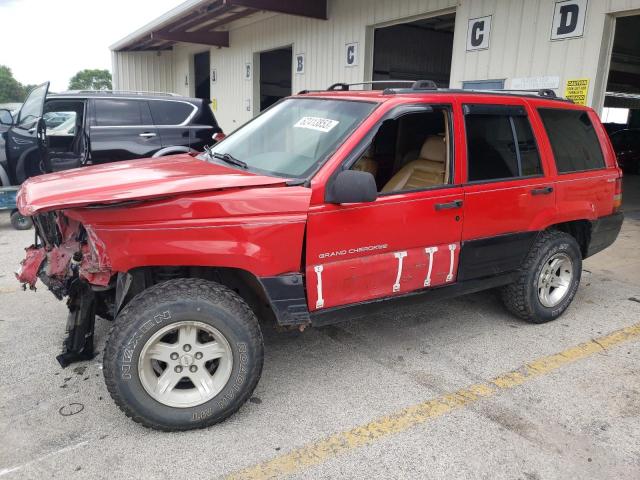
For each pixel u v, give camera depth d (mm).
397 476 2742
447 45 18875
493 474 2771
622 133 19000
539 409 3375
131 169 3564
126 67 21359
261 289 3166
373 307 3535
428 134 4164
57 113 9094
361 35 11242
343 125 3484
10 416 3154
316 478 2713
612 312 5078
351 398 3461
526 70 8234
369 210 3322
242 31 16016
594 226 4836
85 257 3268
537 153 4309
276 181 3127
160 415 2945
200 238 2898
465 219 3822
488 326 4664
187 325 2938
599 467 2846
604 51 7375
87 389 3467
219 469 2762
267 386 3592
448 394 3535
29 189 3143
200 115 9086
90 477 2674
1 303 4938
